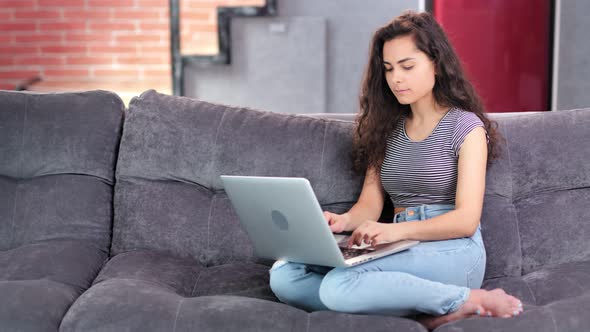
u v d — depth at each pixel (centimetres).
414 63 197
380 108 214
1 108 238
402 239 188
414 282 172
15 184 235
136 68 532
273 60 518
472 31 452
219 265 222
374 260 179
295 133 229
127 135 234
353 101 524
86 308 173
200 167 230
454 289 172
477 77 456
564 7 455
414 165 204
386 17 512
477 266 190
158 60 532
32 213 229
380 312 173
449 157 201
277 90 522
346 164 227
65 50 532
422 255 183
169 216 226
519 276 214
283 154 228
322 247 171
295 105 523
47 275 198
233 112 236
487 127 207
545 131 225
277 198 171
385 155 215
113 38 530
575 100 462
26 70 534
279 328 165
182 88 514
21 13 528
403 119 214
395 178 208
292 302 185
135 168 231
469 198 190
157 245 225
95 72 534
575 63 459
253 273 211
